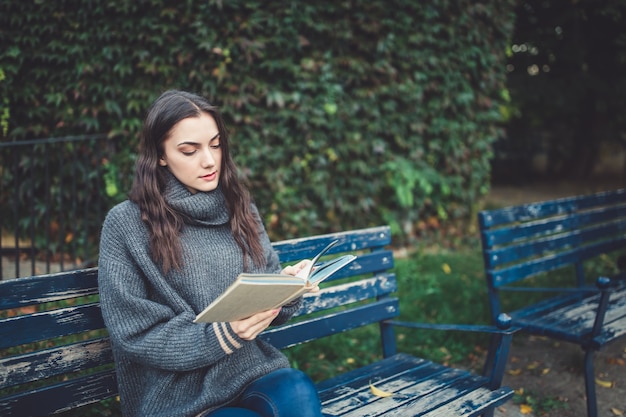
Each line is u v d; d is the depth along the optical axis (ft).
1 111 15.28
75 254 14.90
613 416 9.18
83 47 15.06
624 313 9.61
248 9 15.90
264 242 6.43
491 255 9.67
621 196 13.64
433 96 19.27
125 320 5.19
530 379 10.50
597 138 40.42
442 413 6.47
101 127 15.87
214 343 5.10
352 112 17.74
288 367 6.11
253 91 16.37
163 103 5.60
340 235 8.14
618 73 35.06
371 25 17.46
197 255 5.62
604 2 29.96
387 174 18.66
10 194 16.07
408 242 19.30
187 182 5.69
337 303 7.95
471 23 19.17
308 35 17.02
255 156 16.34
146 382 5.51
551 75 35.55
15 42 14.97
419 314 12.91
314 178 17.47
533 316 9.73
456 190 20.06
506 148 40.98
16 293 5.45
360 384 7.31
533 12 32.63
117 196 15.85
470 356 11.28
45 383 9.18
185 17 15.11
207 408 5.42
